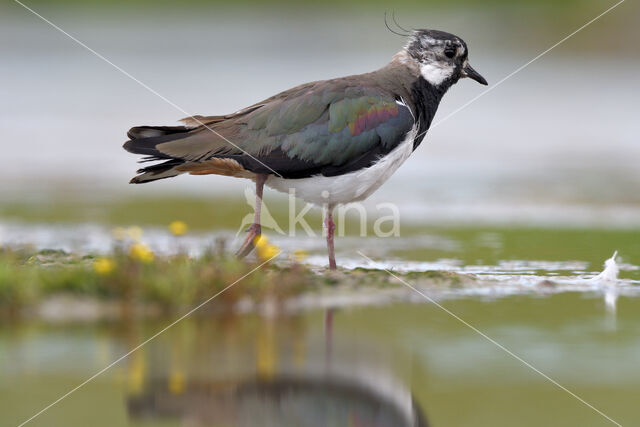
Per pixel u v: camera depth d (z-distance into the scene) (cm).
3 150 2669
